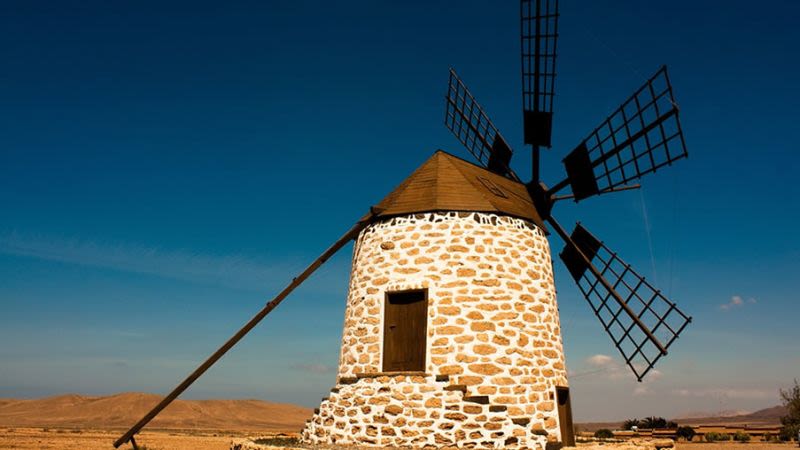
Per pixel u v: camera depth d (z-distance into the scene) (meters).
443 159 17.48
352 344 15.49
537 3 18.14
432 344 14.25
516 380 14.15
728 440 44.91
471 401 13.19
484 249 15.12
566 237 19.67
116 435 63.50
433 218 15.45
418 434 13.18
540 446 13.27
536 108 18.94
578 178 18.91
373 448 13.03
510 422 13.07
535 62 18.62
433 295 14.67
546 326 15.47
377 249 15.79
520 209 16.86
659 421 59.41
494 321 14.48
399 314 15.05
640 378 17.19
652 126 16.52
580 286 19.80
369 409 13.86
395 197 16.84
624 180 17.66
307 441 14.92
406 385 13.63
